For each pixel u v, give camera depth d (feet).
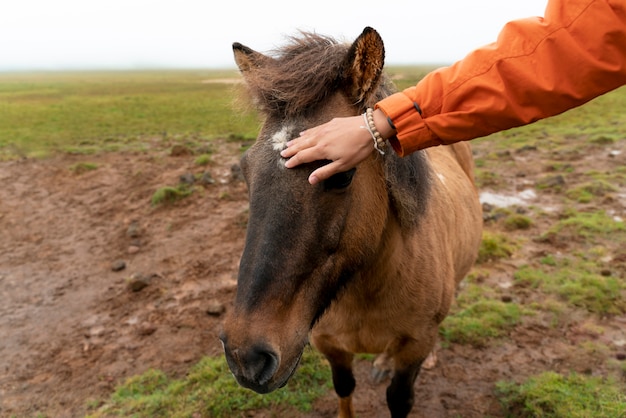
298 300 5.67
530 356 11.93
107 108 78.48
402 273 7.38
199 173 27.76
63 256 19.58
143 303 15.81
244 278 5.48
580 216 19.65
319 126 5.28
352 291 7.28
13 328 14.87
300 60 6.06
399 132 4.87
